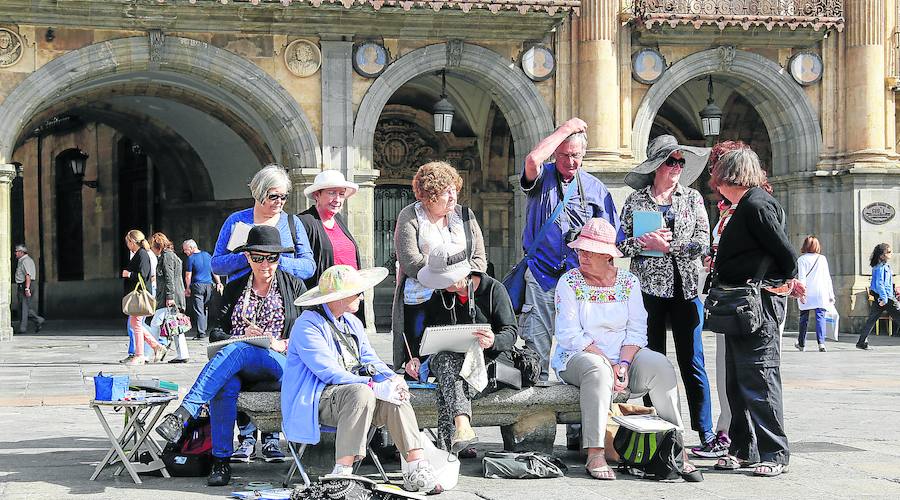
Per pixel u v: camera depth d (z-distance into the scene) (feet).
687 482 25.73
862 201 81.00
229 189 94.02
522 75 78.33
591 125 78.48
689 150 30.04
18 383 47.70
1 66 70.33
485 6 74.59
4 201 71.00
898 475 26.48
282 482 25.90
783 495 24.27
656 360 27.27
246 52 74.33
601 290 27.73
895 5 82.23
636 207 30.14
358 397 23.98
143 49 72.59
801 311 66.49
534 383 27.53
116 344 72.33
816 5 81.35
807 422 35.40
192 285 76.64
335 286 25.02
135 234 58.34
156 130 94.07
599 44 78.38
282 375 26.00
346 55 75.82
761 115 84.79
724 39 80.48
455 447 25.84
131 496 24.18
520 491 24.67
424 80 89.97
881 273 67.46
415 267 27.07
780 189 84.43
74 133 116.06
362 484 23.26
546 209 30.12
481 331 26.18
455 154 96.07
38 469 27.35
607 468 26.22
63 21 70.85
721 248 27.25
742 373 26.96
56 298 119.14
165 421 24.98
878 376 50.60
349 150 75.92
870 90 81.56
